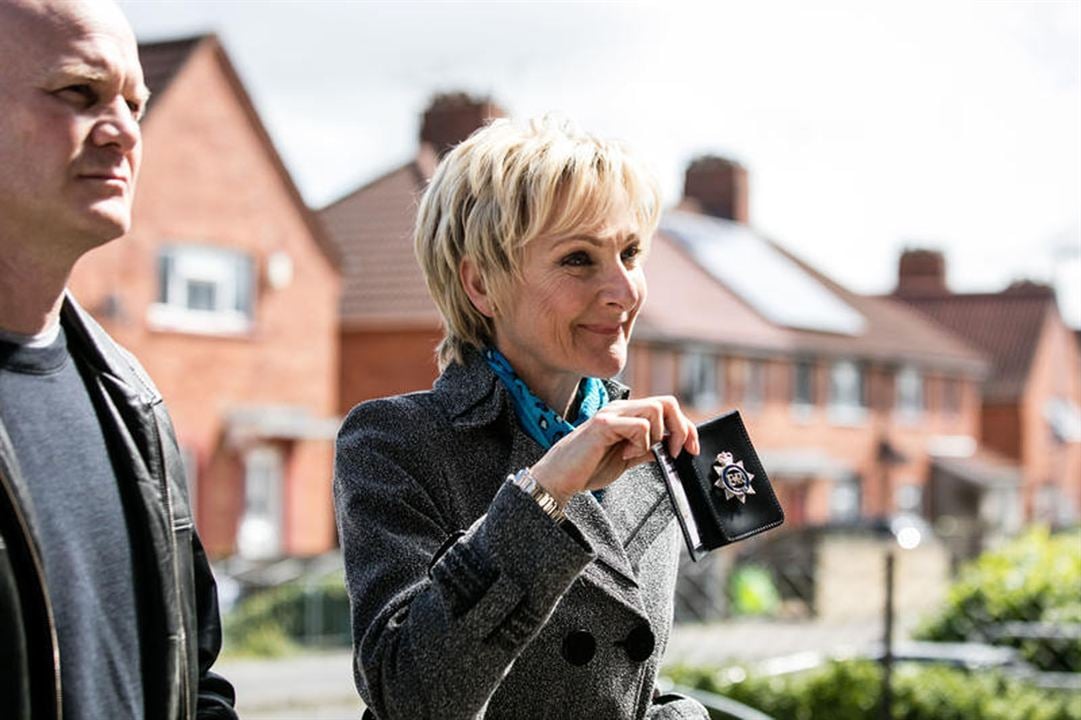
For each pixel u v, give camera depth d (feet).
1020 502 159.02
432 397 8.43
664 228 124.16
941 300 173.27
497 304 8.17
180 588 7.40
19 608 6.34
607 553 8.13
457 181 8.31
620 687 8.09
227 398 80.64
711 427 7.89
